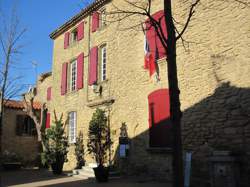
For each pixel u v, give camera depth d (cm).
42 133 2334
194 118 1222
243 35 1091
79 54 2067
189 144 1227
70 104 2097
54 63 2388
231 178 980
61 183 1397
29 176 1719
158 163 1363
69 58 2192
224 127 1113
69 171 1895
